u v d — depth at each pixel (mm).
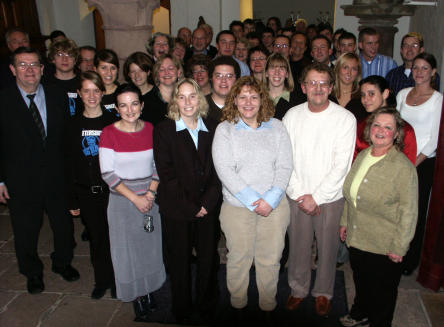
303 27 8312
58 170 3045
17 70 2707
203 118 2609
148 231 2691
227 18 9195
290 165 2523
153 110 3219
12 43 4320
